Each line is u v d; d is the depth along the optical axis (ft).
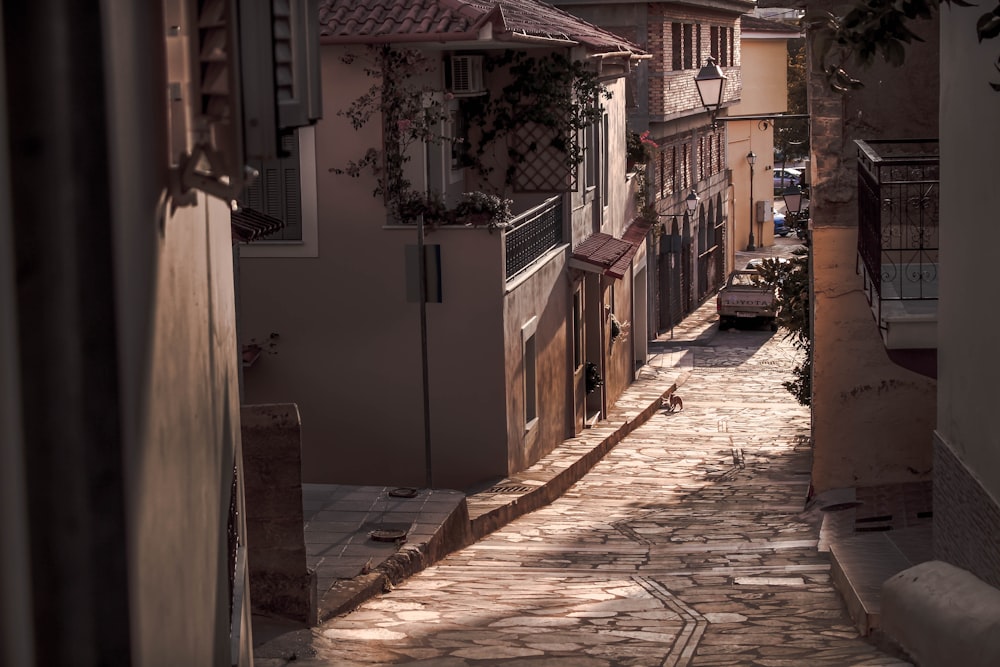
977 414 28.22
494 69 67.36
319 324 58.75
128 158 8.81
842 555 37.86
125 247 8.55
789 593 36.73
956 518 30.40
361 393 59.00
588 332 84.79
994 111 26.30
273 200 58.18
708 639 30.60
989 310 27.02
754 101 187.62
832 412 51.49
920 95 48.60
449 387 58.59
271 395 59.57
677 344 127.75
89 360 8.07
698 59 139.85
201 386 13.92
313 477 59.88
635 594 37.68
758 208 191.72
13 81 7.85
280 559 31.45
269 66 10.40
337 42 55.67
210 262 16.16
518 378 61.93
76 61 7.92
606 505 59.62
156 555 9.66
